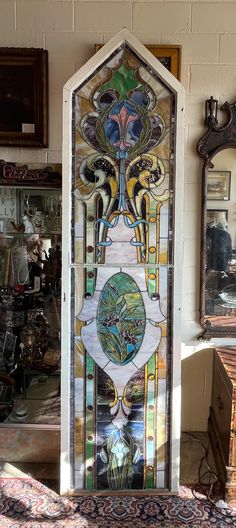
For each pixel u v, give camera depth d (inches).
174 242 63.9
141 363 66.4
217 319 82.0
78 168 62.8
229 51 77.0
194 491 68.4
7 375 79.7
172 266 64.4
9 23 75.6
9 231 77.2
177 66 75.6
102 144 62.6
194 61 77.1
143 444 67.5
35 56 74.1
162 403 67.1
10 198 76.5
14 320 79.7
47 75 75.4
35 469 74.0
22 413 77.7
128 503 65.7
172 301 65.2
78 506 64.8
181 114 61.9
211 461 76.4
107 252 64.2
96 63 60.7
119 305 65.2
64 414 66.2
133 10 75.4
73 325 65.4
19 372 79.7
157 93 61.8
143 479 67.9
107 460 67.5
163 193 63.4
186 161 79.6
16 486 69.3
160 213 63.7
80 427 67.1
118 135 62.5
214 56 77.0
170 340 65.9
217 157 79.1
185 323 83.4
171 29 76.0
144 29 75.9
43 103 75.0
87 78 61.3
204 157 78.4
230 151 79.0
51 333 79.0
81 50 76.0
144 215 63.7
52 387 78.6
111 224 63.8
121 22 75.5
